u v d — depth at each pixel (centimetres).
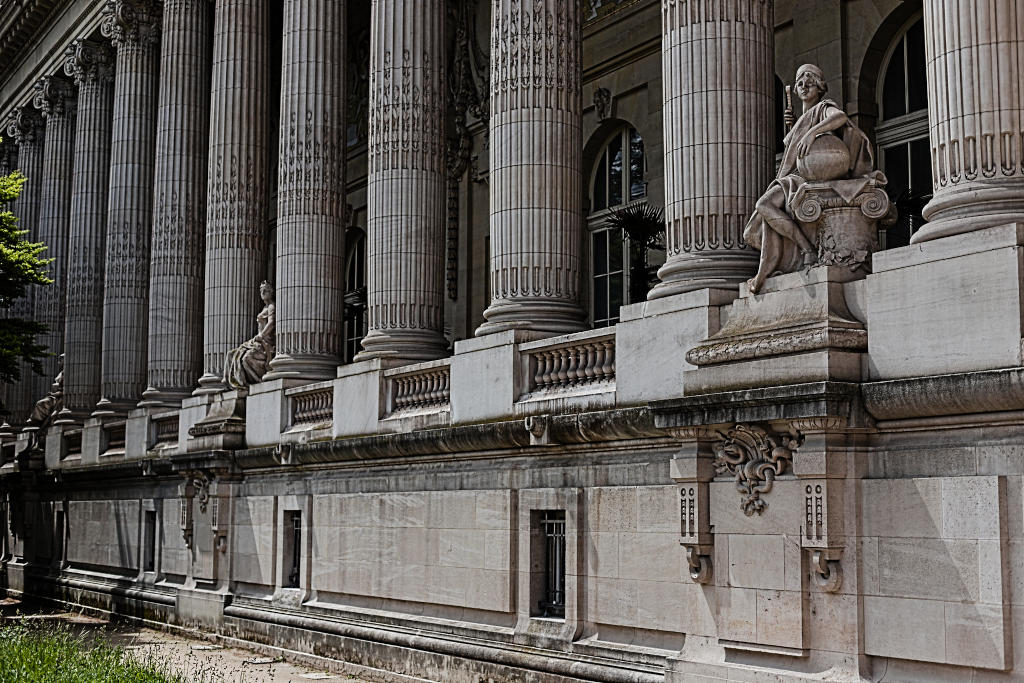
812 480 1306
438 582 1981
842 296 1345
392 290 2245
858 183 1369
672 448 1540
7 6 4469
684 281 1555
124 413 3553
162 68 3322
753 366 1377
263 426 2578
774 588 1353
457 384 1961
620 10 2778
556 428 1692
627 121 2772
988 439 1183
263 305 2944
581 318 1888
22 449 4244
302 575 2388
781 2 2358
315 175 2586
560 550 1767
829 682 1277
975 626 1169
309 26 2611
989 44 1241
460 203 3331
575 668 1642
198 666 2273
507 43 1917
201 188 3291
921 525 1227
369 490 2192
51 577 3753
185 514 2836
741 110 1568
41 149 4712
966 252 1205
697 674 1434
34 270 3400
